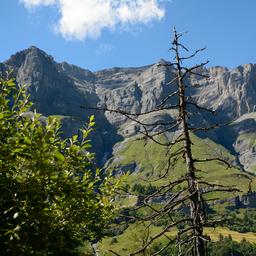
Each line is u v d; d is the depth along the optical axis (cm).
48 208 1034
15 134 1002
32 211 945
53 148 1009
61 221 1042
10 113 1036
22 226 946
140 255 936
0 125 980
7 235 927
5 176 960
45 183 983
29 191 955
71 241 1082
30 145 955
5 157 947
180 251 944
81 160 1041
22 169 995
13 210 953
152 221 990
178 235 949
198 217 966
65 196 1013
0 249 930
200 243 961
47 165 966
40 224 971
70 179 1027
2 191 949
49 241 969
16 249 916
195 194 997
